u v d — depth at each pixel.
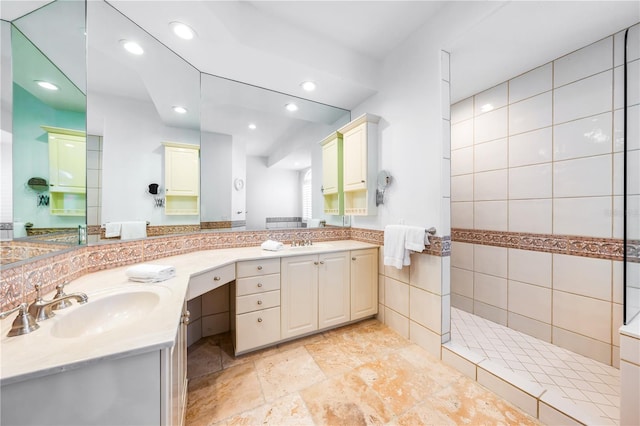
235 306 1.64
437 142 1.66
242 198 2.13
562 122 1.69
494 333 1.92
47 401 0.58
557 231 1.73
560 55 1.68
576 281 1.65
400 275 1.97
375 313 2.19
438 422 1.16
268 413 1.20
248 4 1.55
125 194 1.50
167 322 0.77
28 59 0.94
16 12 0.88
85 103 1.23
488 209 2.13
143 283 1.14
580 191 1.62
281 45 1.68
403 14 1.64
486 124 2.14
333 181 2.52
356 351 1.72
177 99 1.75
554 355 1.63
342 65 1.95
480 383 1.40
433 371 1.52
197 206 1.91
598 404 1.22
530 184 1.86
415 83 1.81
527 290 1.89
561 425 1.10
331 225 2.54
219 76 1.94
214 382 1.41
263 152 2.23
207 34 1.48
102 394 0.62
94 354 0.60
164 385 0.68
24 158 0.91
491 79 1.98
